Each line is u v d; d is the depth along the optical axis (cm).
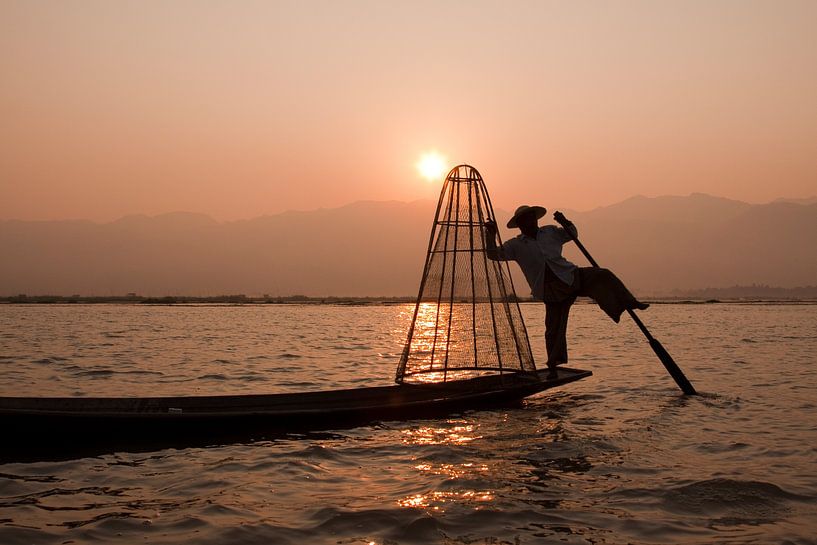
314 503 657
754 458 812
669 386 1416
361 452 859
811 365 1805
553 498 666
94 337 2786
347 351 2253
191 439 932
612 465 783
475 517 613
